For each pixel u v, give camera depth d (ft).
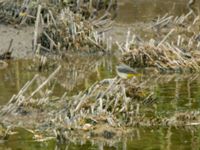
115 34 79.20
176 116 50.88
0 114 51.62
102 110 49.83
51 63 69.26
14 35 76.84
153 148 44.91
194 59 68.18
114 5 90.63
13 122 50.16
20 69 67.15
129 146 45.39
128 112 50.88
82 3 85.97
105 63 70.03
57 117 49.88
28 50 73.00
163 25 82.12
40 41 74.28
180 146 45.21
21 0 82.74
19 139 47.03
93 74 65.41
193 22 82.69
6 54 70.79
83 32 74.74
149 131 48.37
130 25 82.69
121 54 71.56
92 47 74.23
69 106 51.67
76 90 59.16
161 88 60.08
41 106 52.70
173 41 77.20
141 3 93.35
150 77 64.59
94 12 87.30
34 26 79.77
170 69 67.15
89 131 47.98
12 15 80.89
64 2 84.53
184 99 56.29
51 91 57.16
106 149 44.88
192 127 49.19
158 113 52.24
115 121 49.29
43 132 48.32
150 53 68.69
